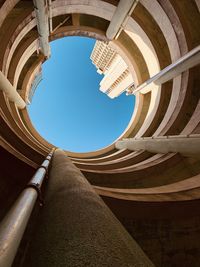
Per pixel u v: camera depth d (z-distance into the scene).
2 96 11.57
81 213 1.86
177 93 14.52
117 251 1.34
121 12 15.74
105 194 5.32
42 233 1.91
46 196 3.01
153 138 12.70
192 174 8.85
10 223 1.90
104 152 19.38
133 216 5.12
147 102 20.73
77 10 17.33
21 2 13.39
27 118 18.94
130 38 19.64
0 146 5.74
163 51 16.70
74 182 2.85
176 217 5.13
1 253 1.40
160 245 4.76
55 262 1.33
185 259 4.61
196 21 13.74
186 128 12.09
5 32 12.91
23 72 19.81
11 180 5.72
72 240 1.48
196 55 11.64
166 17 13.85
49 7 14.05
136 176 9.10
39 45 18.52
